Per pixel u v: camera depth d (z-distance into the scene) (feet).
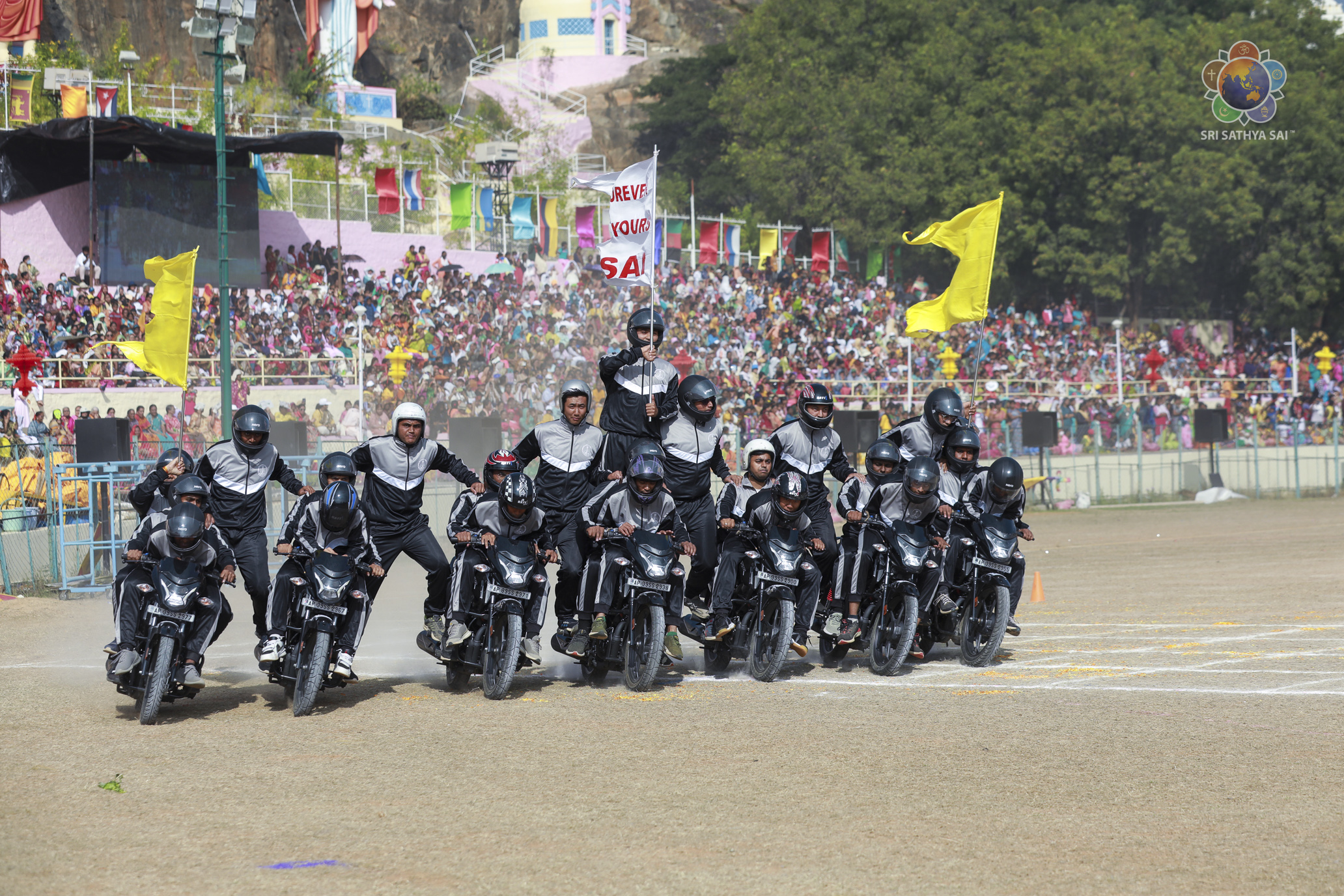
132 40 532.32
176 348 204.33
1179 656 120.78
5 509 193.77
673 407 115.44
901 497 116.57
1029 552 248.52
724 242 490.08
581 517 108.78
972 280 157.89
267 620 102.32
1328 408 464.65
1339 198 566.77
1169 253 539.29
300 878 59.06
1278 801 70.44
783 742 86.53
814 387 117.29
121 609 97.40
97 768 80.53
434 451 108.37
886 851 62.39
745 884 57.93
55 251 365.61
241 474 105.60
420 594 195.21
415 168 483.92
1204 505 366.22
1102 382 433.89
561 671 120.67
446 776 77.87
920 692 105.81
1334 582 181.37
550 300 409.90
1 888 58.03
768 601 112.06
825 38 640.17
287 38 617.21
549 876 59.06
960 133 562.66
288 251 409.08
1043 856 61.52
